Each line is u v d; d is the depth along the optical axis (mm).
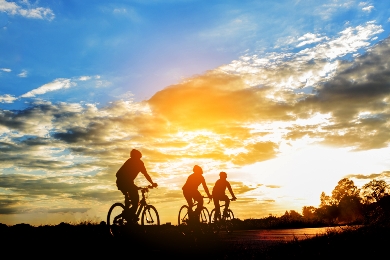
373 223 11367
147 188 11984
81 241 10875
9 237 11297
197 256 9875
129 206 11375
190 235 12586
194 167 15852
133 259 9102
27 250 9148
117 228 11219
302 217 28312
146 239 11242
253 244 11695
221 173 17844
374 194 58812
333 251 8641
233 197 17797
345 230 11180
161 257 9570
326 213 61938
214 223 17141
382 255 8109
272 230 21031
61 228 15172
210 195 16156
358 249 8625
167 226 14805
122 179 11406
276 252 9320
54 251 9211
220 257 9656
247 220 26812
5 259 8125
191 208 15383
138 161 11633
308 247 9305
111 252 9555
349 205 59469
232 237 14906
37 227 15938
